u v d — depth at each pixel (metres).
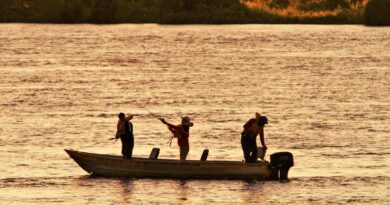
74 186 96.56
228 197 92.31
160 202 90.31
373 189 95.56
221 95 174.00
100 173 100.62
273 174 99.69
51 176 101.19
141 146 119.25
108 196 92.44
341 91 179.25
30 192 94.19
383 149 116.88
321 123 138.50
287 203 90.25
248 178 99.50
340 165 106.88
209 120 141.62
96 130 132.25
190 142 121.62
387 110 152.88
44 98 167.88
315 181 99.00
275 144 121.00
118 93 176.00
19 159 110.62
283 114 148.38
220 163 99.31
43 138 125.56
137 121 141.12
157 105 159.88
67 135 127.88
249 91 180.12
